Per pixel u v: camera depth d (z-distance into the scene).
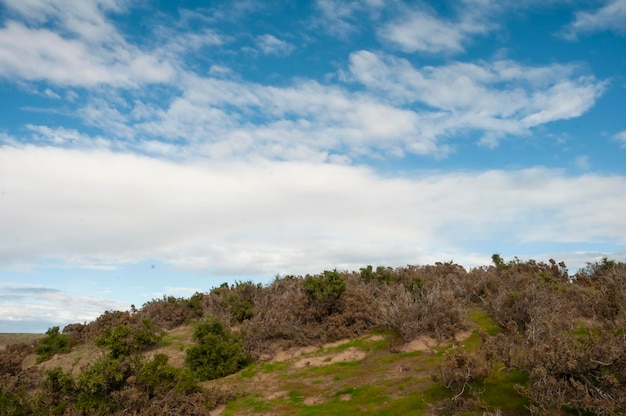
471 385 9.89
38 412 11.49
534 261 19.25
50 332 18.98
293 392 11.92
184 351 16.06
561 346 9.02
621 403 8.00
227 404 11.81
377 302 16.14
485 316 14.44
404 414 9.48
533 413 8.55
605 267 17.27
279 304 17.77
